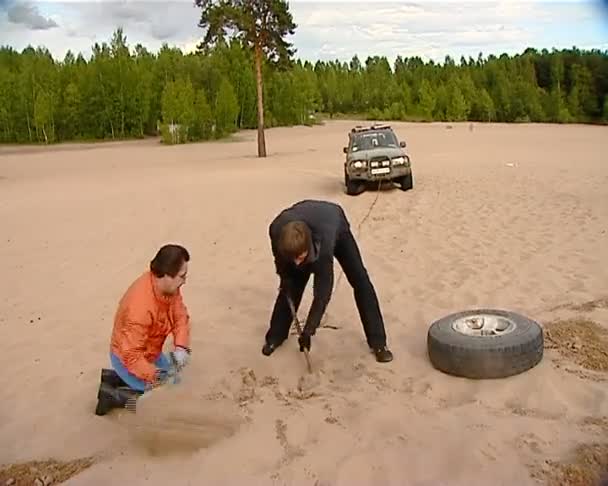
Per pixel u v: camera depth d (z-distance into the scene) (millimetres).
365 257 9969
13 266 10750
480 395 5109
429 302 7535
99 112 67000
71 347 6641
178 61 76188
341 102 102125
